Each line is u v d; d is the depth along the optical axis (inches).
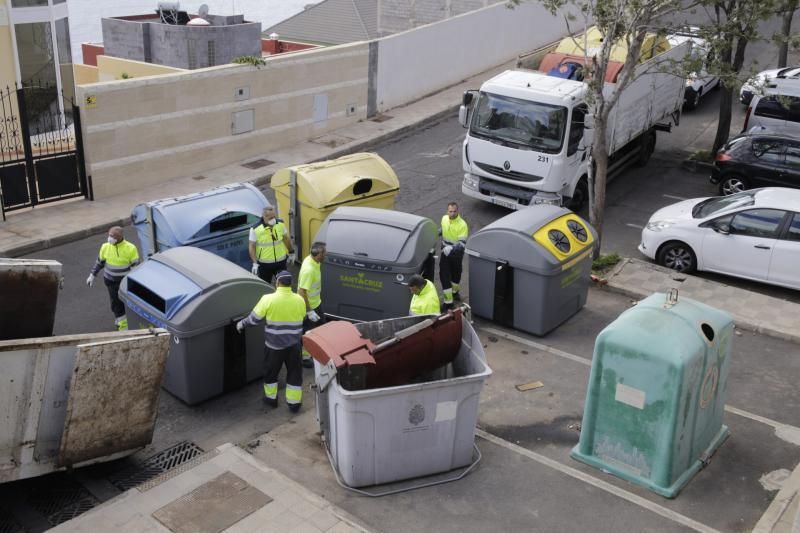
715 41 506.9
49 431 297.0
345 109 844.6
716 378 319.3
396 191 516.4
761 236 488.7
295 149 780.6
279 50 1114.1
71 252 546.0
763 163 617.3
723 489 312.0
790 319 450.3
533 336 436.5
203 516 282.5
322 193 482.9
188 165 703.7
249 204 473.7
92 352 286.2
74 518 281.4
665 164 749.3
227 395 378.9
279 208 514.3
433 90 978.1
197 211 453.1
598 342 309.7
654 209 642.8
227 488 298.8
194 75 681.0
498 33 1067.9
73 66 860.0
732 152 633.0
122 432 311.4
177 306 354.3
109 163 641.0
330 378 295.1
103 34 961.5
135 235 581.9
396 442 302.5
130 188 662.5
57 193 624.4
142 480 317.1
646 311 314.5
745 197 514.6
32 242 543.2
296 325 353.7
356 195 493.7
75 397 289.7
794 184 606.2
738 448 338.6
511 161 585.9
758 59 1066.1
